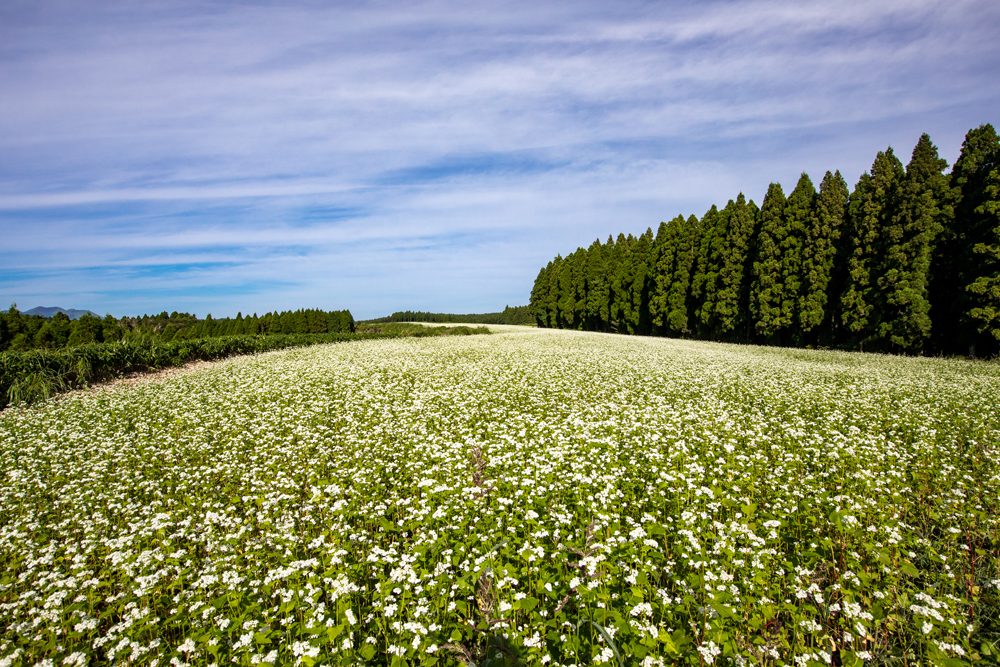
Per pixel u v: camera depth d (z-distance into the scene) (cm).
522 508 589
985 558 518
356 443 927
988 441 873
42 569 542
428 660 348
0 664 396
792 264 3550
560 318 7362
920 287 2702
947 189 2722
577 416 1071
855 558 491
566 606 410
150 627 427
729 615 374
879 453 812
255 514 671
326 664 363
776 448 859
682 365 1950
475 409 1185
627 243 6569
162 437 1034
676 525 542
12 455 948
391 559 498
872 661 391
